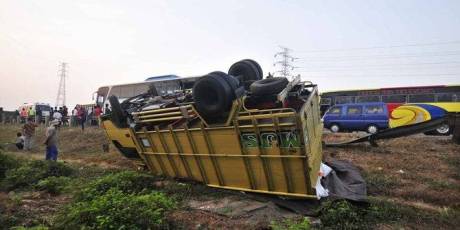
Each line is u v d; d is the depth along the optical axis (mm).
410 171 10562
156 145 9617
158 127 9375
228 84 7793
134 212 5832
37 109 38312
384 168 10914
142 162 10727
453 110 23125
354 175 9344
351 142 14711
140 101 11438
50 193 9031
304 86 9047
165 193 8430
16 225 6453
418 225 6625
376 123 23531
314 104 8734
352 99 27391
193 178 9117
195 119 8750
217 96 7777
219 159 8414
